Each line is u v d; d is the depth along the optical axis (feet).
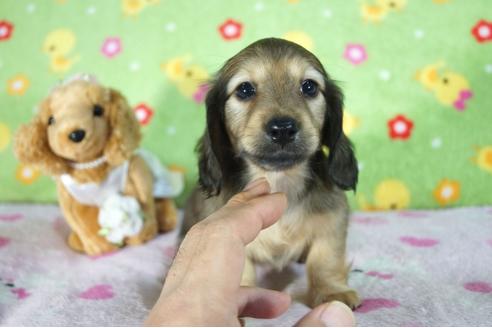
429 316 0.81
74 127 1.09
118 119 1.17
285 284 1.03
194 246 0.51
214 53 1.62
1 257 1.14
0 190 1.68
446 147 1.47
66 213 1.21
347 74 1.53
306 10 1.60
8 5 1.74
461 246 1.11
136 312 0.89
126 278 1.06
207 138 1.03
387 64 1.53
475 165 1.45
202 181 1.04
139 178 1.26
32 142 1.12
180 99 1.62
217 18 1.64
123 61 1.66
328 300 0.88
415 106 1.50
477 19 1.51
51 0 1.74
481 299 0.87
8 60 1.72
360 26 1.57
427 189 1.48
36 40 1.72
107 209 1.18
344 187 1.00
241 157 1.00
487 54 1.49
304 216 0.98
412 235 1.21
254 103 0.92
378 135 1.51
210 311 0.46
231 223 0.52
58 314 0.88
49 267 1.13
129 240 1.26
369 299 0.90
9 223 1.39
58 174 1.17
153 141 1.62
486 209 1.38
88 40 1.69
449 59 1.51
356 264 1.07
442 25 1.53
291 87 0.92
